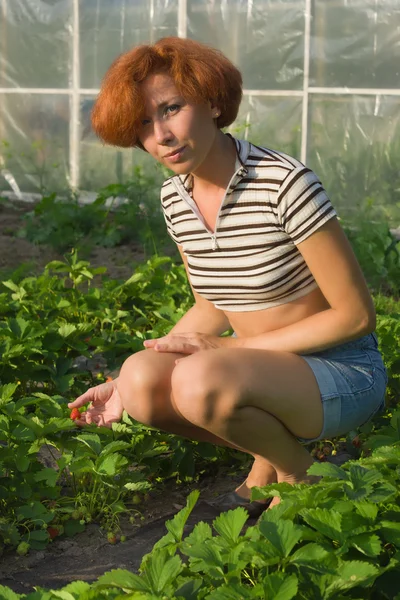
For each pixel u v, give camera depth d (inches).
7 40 440.1
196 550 96.0
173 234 134.9
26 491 135.0
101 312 217.0
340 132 360.8
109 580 93.7
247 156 123.3
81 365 212.4
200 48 121.1
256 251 124.6
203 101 119.6
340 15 355.3
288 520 97.7
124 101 120.0
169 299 231.6
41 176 420.2
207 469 157.0
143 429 147.5
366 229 311.4
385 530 100.3
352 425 130.5
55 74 428.5
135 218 361.4
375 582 97.3
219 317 142.1
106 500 141.3
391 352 174.1
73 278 236.7
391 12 344.5
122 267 321.4
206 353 123.6
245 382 121.3
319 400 125.0
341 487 107.0
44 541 131.0
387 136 350.9
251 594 89.4
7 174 449.1
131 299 237.5
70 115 426.3
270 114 375.2
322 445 164.2
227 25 380.5
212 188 126.2
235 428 123.6
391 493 103.4
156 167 383.2
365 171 356.2
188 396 122.0
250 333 133.1
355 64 354.3
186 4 390.3
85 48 418.3
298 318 128.6
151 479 152.6
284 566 94.7
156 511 141.9
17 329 184.7
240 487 139.5
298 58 365.4
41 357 186.1
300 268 125.8
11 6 436.1
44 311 215.9
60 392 180.9
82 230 362.3
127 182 376.5
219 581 97.7
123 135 123.9
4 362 175.9
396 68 346.3
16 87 441.1
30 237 356.8
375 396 131.3
